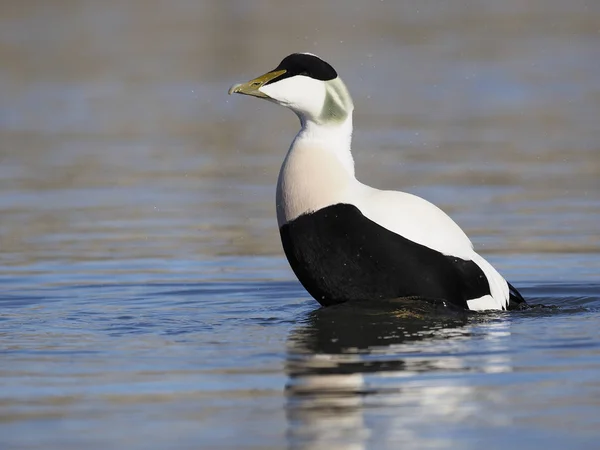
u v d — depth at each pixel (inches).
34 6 1633.9
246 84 411.5
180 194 695.7
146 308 437.4
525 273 506.0
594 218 620.1
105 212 651.5
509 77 1107.9
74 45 1330.0
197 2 1659.7
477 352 348.5
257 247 564.7
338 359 342.6
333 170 406.6
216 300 454.0
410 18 1497.3
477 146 820.0
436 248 400.5
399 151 803.4
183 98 1032.8
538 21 1464.1
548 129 874.8
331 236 398.9
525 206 650.2
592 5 1577.3
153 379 325.1
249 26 1437.0
